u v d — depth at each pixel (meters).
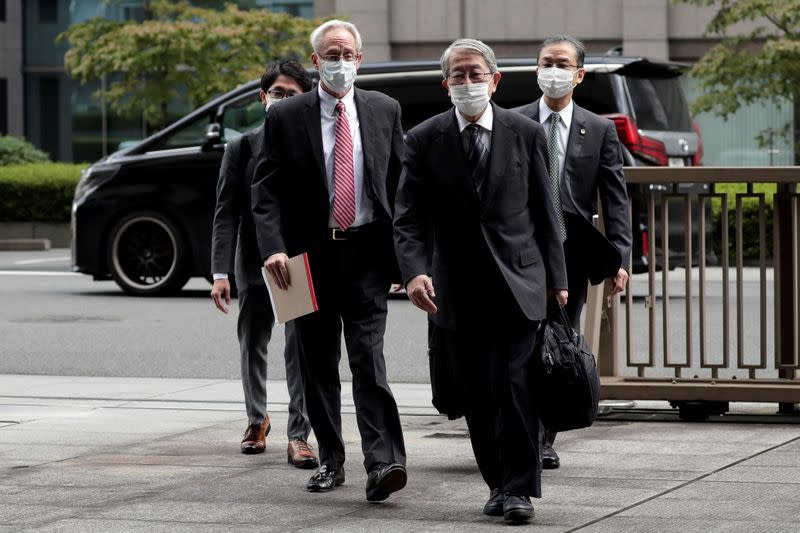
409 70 20.52
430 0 43.03
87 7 49.94
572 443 10.05
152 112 42.69
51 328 18.00
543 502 8.16
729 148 41.16
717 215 26.44
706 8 41.56
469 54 7.75
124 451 10.06
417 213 7.96
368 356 8.34
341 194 8.40
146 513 8.02
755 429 10.60
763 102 35.66
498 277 7.73
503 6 42.69
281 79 9.52
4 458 9.80
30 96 50.94
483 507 8.11
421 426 10.97
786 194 11.05
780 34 39.00
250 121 21.45
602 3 42.31
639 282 23.44
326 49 8.39
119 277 21.97
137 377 14.25
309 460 9.34
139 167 21.70
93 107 50.47
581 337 7.90
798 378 11.12
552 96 9.28
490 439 7.97
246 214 9.82
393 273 8.48
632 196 11.41
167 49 40.16
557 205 9.21
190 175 21.45
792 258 11.06
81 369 14.78
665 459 9.41
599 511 7.89
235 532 7.53
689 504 8.02
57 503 8.31
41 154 43.88
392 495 8.46
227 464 9.53
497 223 7.78
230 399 12.64
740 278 11.08
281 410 11.97
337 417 8.68
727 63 34.88
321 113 8.51
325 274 8.44
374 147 8.48
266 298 9.90
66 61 41.97
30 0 50.78
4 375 14.41
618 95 20.14
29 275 26.56
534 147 7.89
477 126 7.86
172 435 10.73
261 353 10.00
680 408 11.05
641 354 15.44
